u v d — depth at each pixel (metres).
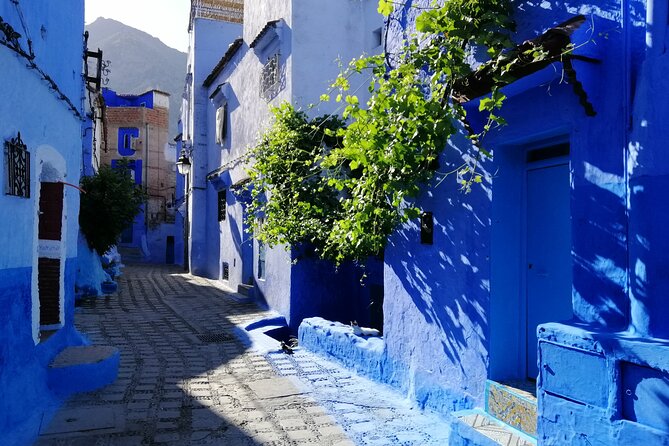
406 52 5.39
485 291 4.68
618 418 3.03
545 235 4.53
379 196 5.86
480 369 4.72
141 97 34.50
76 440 4.64
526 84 4.06
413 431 5.04
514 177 4.75
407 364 5.95
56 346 6.49
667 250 3.04
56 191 6.57
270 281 11.66
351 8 10.98
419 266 5.73
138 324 10.21
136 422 5.16
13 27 4.71
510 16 4.41
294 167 9.52
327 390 6.36
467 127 4.62
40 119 5.59
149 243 32.16
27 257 5.18
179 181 29.08
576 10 3.84
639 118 3.21
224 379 6.79
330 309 10.56
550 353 3.49
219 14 20.02
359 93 10.88
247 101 14.19
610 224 3.52
